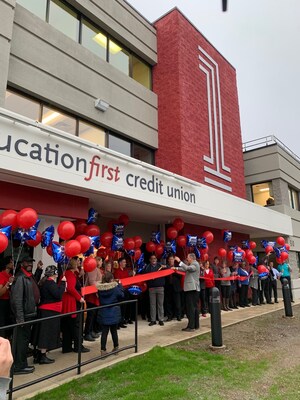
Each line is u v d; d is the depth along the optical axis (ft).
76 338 19.97
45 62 28.60
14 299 16.11
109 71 35.17
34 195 22.67
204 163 41.81
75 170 22.75
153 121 39.93
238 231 48.85
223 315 34.22
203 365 17.71
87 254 24.57
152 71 42.47
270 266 46.42
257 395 14.29
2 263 22.56
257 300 43.91
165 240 39.04
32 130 20.58
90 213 26.66
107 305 18.17
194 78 42.86
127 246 29.19
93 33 35.06
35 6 29.32
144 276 27.91
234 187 48.26
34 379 15.30
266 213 48.37
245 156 61.57
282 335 25.62
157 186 29.63
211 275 34.68
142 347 20.83
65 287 18.97
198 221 38.93
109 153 25.16
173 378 15.89
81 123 31.94
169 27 42.29
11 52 26.08
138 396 13.71
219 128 46.73
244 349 21.36
